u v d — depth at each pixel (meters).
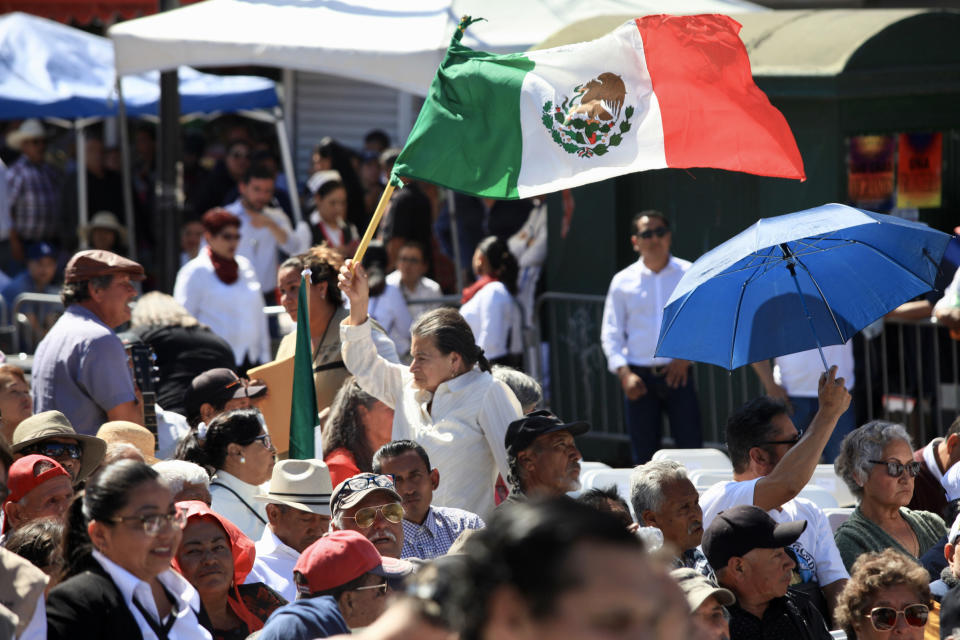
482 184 15.15
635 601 3.88
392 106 49.16
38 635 9.16
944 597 11.95
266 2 27.16
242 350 26.69
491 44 25.36
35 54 42.44
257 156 39.22
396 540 12.20
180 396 20.86
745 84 15.31
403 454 13.50
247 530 14.19
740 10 29.97
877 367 26.03
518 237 30.58
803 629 12.07
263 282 32.59
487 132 15.18
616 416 29.06
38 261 36.41
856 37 25.72
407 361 28.33
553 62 15.24
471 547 4.19
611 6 27.45
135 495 9.59
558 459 13.55
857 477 15.12
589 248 29.44
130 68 26.81
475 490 14.97
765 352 14.53
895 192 26.47
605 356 29.08
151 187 47.16
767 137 15.22
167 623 9.94
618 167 15.22
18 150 48.81
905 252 14.29
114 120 48.16
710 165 15.22
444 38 25.09
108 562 9.66
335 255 18.44
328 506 13.23
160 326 21.33
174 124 29.11
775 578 11.82
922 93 26.00
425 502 13.51
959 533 12.81
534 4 26.72
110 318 17.27
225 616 11.74
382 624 4.69
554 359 29.98
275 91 42.94
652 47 15.24
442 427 14.92
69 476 12.86
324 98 50.06
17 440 13.66
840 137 25.83
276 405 17.55
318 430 16.64
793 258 14.51
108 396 16.69
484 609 3.98
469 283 31.69
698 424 25.27
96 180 44.28
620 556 3.95
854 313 14.39
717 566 12.03
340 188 33.94
